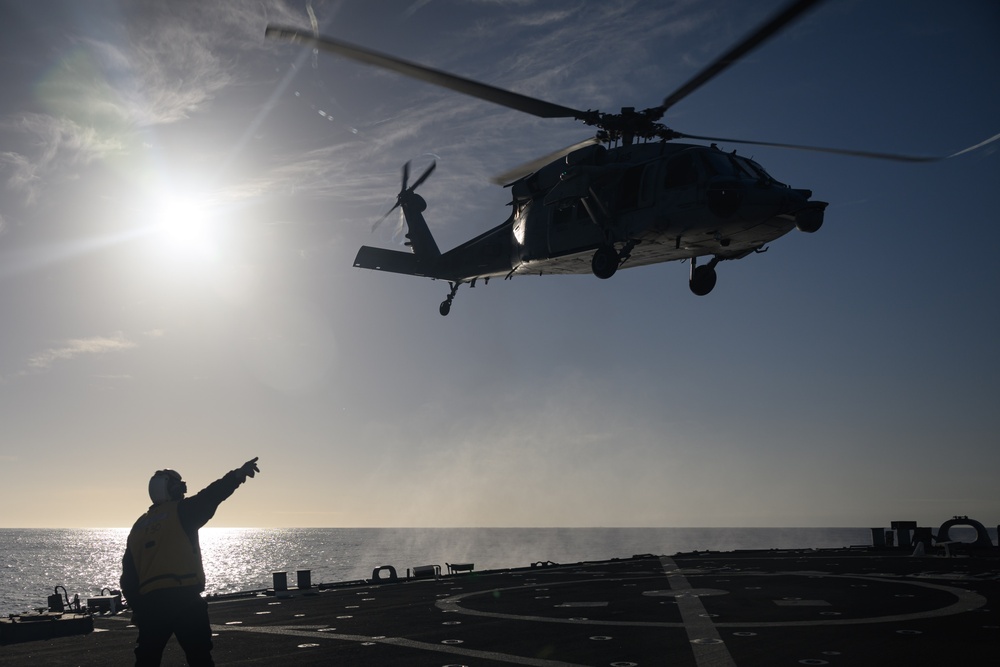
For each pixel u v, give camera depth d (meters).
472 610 14.44
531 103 17.48
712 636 10.71
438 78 14.88
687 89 15.86
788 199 18.27
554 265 22.39
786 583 17.77
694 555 30.16
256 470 6.79
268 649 10.61
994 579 17.62
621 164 20.00
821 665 8.59
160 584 6.41
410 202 29.19
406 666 9.08
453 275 26.69
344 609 15.35
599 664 8.97
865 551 29.48
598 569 24.31
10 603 100.75
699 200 18.38
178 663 9.93
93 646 11.65
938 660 8.69
